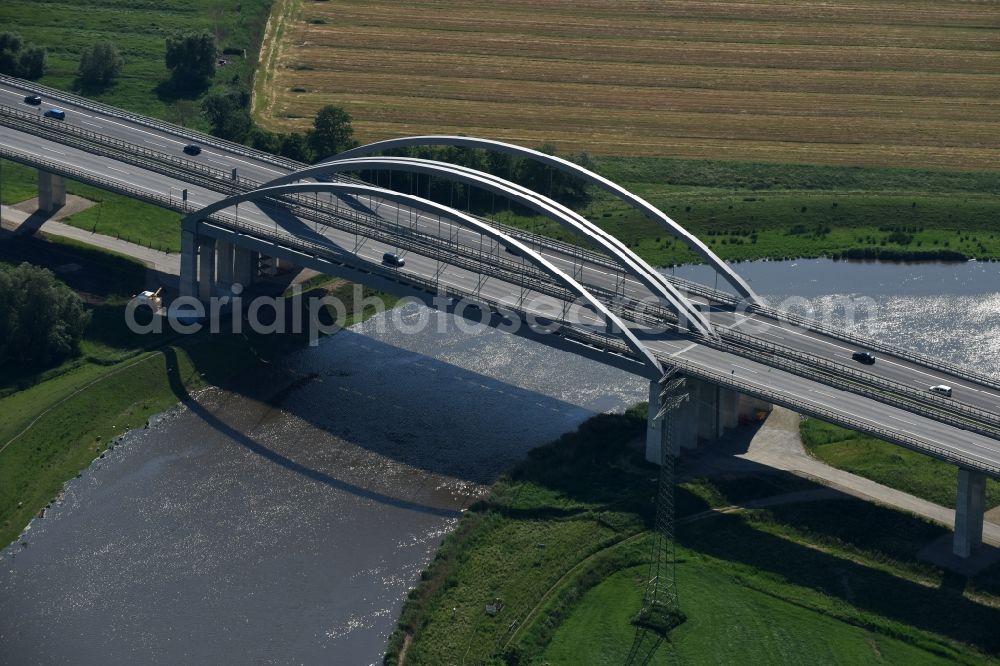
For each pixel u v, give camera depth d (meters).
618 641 172.50
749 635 172.88
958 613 174.50
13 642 170.88
